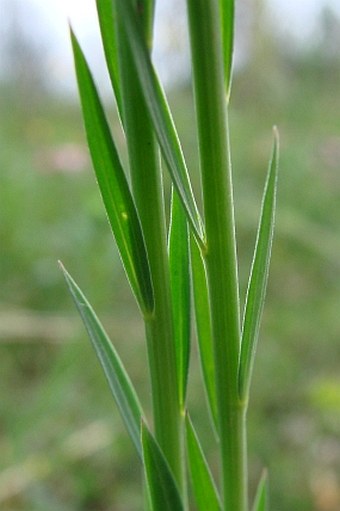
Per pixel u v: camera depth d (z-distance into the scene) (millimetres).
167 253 96
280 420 385
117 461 342
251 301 96
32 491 309
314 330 452
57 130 984
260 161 786
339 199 709
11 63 1155
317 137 893
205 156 90
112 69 94
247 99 1027
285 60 1093
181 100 818
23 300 479
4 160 730
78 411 366
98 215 494
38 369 414
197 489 111
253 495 331
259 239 97
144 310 96
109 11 92
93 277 452
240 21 1032
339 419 375
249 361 97
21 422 321
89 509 329
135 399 106
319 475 342
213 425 106
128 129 92
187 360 101
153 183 93
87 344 342
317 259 562
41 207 639
